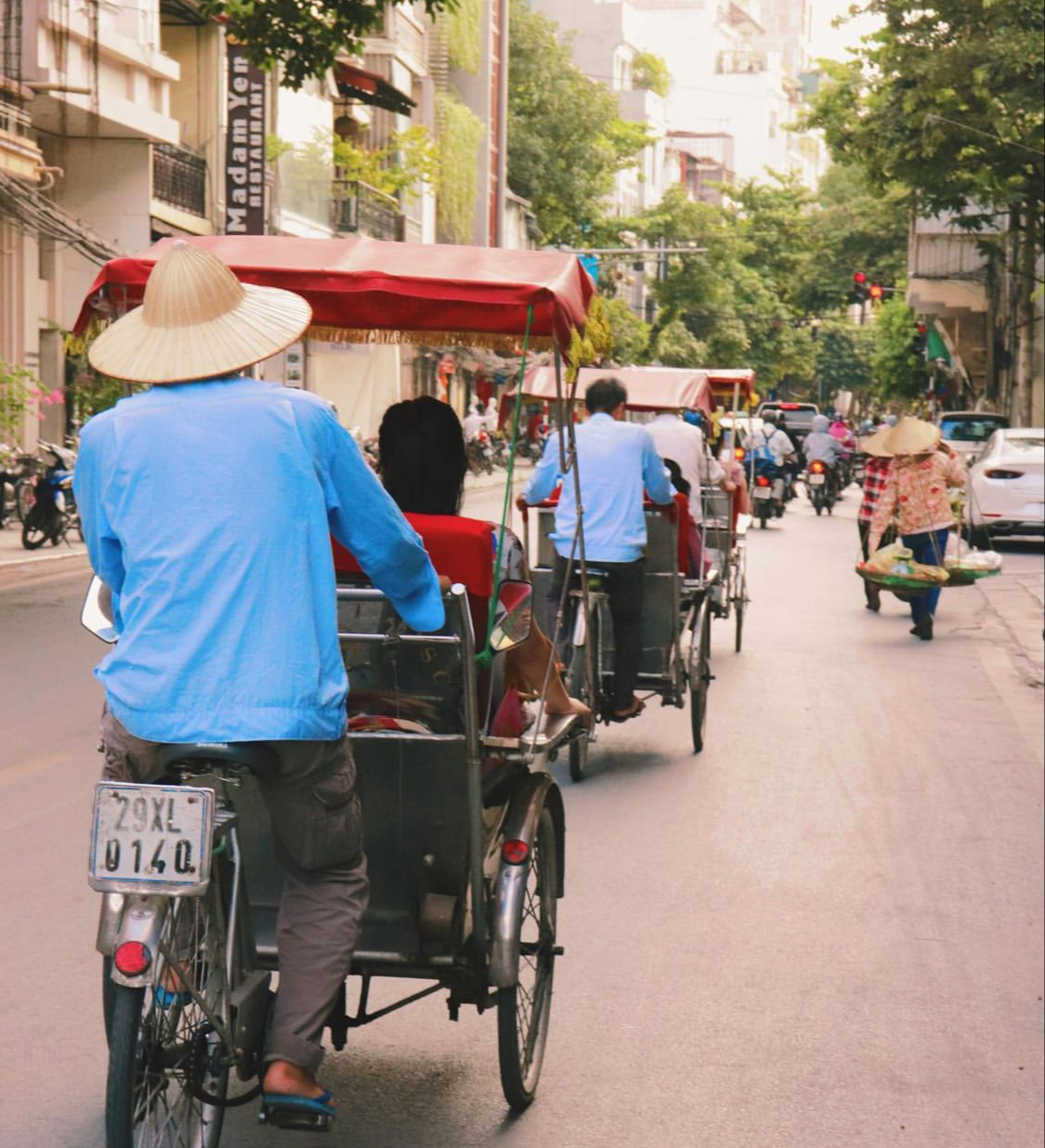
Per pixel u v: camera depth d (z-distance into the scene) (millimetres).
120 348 3402
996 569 14109
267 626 3230
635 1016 5039
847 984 5414
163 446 3285
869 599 15984
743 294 78438
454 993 4188
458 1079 4512
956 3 27859
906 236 64688
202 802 3090
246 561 3232
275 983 4441
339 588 3910
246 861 3883
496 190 56531
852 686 11516
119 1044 3102
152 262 4395
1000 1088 4602
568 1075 4570
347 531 3445
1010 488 22094
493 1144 4090
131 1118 3105
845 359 99000
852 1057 4785
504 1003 4113
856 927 6027
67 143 27469
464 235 49156
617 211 90500
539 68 62875
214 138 30688
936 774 8719
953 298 50125
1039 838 7410
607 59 96812
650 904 6207
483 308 4473
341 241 4754
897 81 28766
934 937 5938
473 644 3832
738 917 6082
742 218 83188
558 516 8039
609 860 6809
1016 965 5672
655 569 8398
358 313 4500
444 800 3875
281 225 32219
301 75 17078
